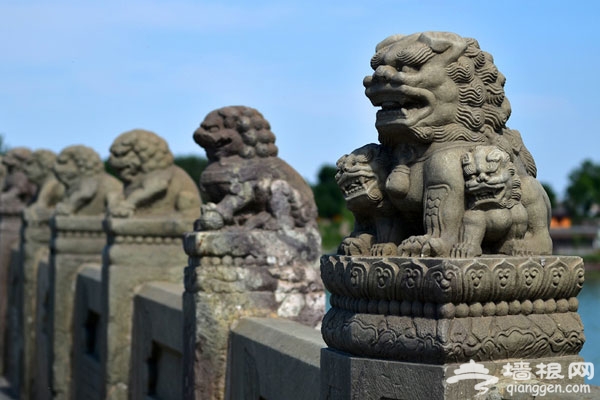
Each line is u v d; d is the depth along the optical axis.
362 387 4.11
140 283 9.53
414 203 4.39
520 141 4.66
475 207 4.17
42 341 13.87
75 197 12.22
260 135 7.49
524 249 4.25
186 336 7.29
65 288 12.05
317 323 7.29
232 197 7.30
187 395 7.20
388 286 4.04
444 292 3.83
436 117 4.29
